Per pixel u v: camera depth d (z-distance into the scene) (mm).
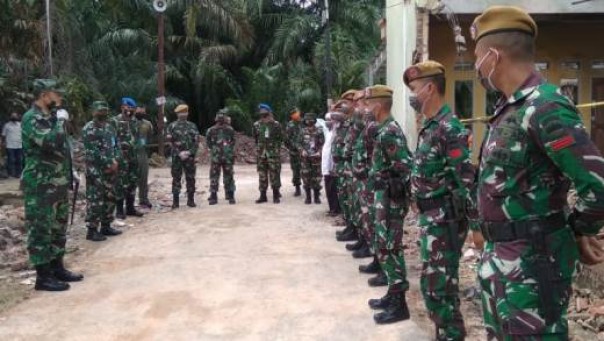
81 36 19234
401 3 9695
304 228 8000
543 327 2008
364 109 5312
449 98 10602
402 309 4332
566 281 2041
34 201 5195
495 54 2129
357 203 6258
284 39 23266
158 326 4348
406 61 9305
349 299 4902
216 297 5012
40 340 4105
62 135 5277
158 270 5922
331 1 24297
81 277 5621
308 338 4070
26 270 6082
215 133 10188
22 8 11398
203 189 12242
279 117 22188
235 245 7000
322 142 9953
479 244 3117
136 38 21719
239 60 25094
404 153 4121
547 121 1958
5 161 14531
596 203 1910
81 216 8945
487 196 2164
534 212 2051
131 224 8461
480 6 8352
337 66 22094
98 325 4387
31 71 15320
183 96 24391
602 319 4004
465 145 3242
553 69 10867
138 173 9250
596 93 10953
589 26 10766
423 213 3436
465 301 4730
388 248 4254
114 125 8617
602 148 10953
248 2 24219
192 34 21312
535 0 8367
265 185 10312
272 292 5129
